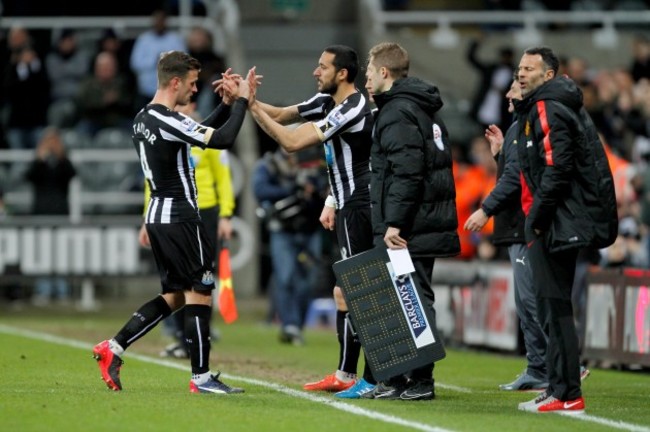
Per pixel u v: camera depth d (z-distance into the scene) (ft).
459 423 89.97
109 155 242.17
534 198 95.81
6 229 218.18
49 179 225.97
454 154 225.97
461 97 270.67
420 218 100.17
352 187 105.09
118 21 257.75
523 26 285.43
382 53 100.63
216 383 103.96
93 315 207.51
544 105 94.32
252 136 258.37
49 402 96.84
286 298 167.53
